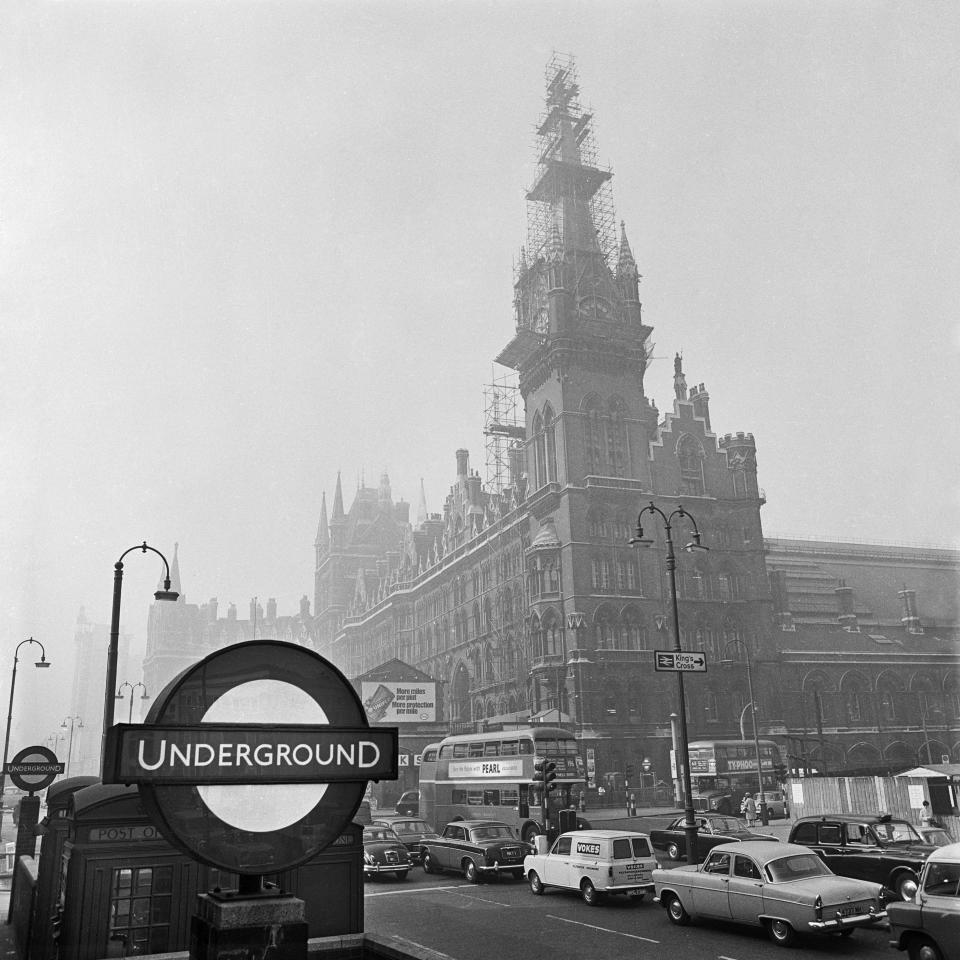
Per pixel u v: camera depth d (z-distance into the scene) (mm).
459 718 92062
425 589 106562
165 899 12352
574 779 35781
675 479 80875
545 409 81500
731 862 18281
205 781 6680
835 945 16922
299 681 7387
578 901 23047
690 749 59062
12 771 23859
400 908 22484
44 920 13156
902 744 82312
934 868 13500
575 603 71938
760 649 77812
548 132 98000
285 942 6508
